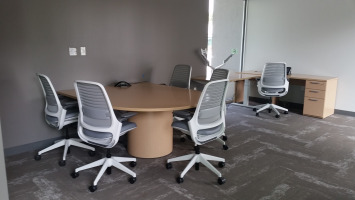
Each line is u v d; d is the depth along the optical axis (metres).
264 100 6.55
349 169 3.06
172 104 2.80
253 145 3.77
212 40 5.84
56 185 2.69
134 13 4.29
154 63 4.72
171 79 4.58
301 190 2.62
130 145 3.39
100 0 3.87
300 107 6.04
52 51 3.53
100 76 4.04
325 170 3.03
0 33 3.12
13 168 3.05
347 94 5.36
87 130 2.66
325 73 5.61
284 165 3.15
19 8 3.21
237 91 6.22
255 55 6.61
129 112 2.88
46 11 3.41
